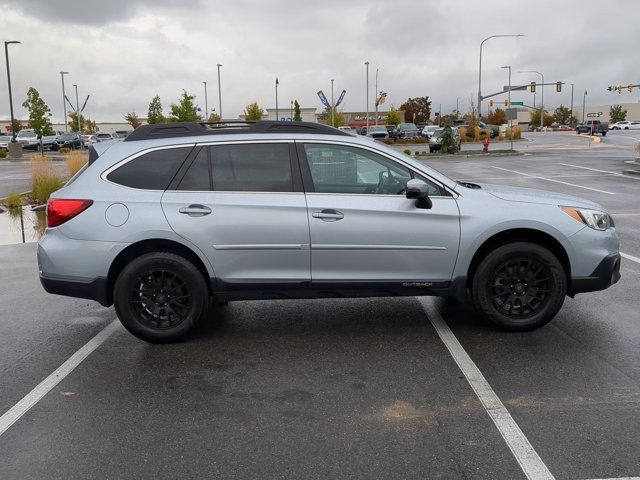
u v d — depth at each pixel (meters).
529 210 5.08
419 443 3.46
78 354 5.03
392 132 57.38
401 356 4.82
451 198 5.09
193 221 4.95
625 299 6.23
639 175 20.80
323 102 56.00
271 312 6.08
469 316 5.80
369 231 4.99
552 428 3.60
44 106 54.25
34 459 3.37
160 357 4.93
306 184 5.04
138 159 5.09
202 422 3.79
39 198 16.30
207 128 5.24
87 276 5.00
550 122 116.94
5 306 6.54
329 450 3.41
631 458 3.25
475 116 74.62
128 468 3.26
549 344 4.99
